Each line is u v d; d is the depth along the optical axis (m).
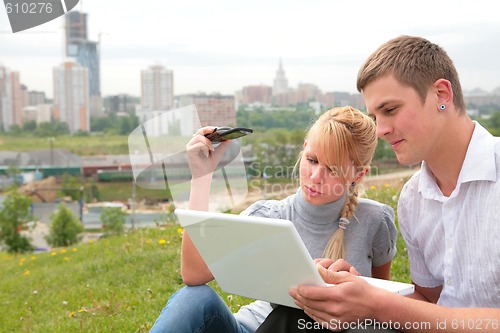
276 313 2.13
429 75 2.02
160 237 7.42
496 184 2.02
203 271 2.33
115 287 5.79
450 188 2.18
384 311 1.91
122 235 8.96
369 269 2.61
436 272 2.35
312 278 1.92
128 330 4.21
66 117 83.00
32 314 5.88
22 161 75.56
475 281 2.08
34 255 11.59
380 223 2.60
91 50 80.25
